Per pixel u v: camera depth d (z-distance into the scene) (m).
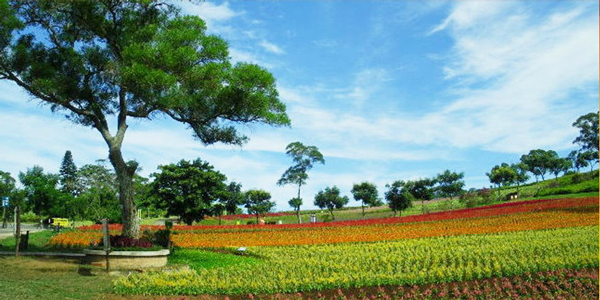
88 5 18.03
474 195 54.62
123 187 18.38
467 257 16.45
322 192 54.16
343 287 12.43
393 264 15.66
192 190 35.78
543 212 31.52
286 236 26.97
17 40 17.94
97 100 19.67
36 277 13.18
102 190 47.97
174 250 20.56
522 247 18.08
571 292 11.91
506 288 12.22
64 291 11.45
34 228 44.97
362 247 21.58
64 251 21.25
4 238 27.55
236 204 49.44
